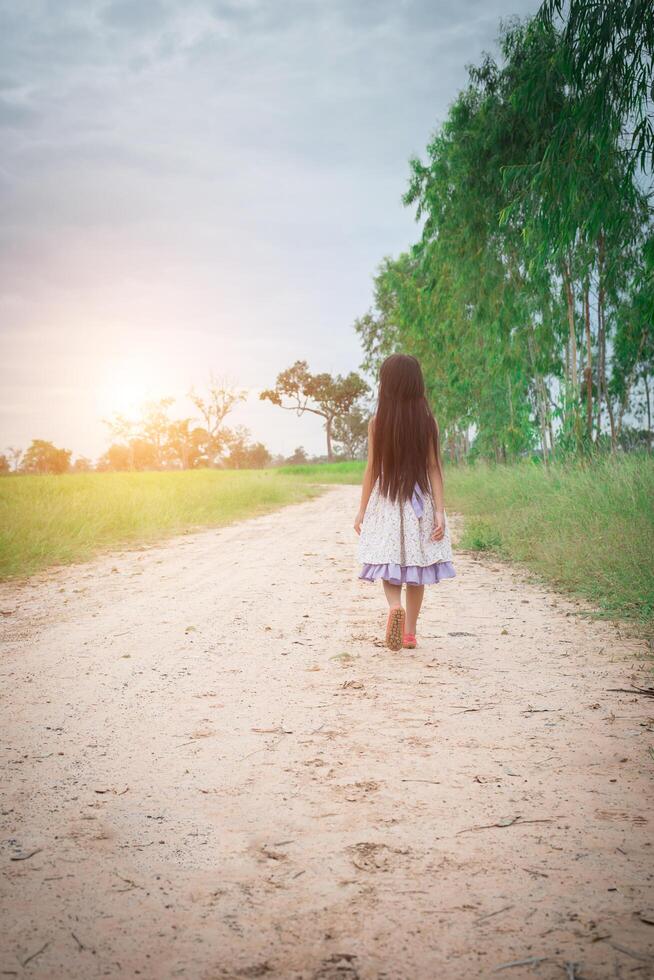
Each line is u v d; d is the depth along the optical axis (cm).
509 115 1407
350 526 1438
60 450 10556
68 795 257
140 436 9862
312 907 186
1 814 243
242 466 11144
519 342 1627
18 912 185
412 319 2448
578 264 1343
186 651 474
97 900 190
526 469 1481
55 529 1127
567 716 331
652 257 1039
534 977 157
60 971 161
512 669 414
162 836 226
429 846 216
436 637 501
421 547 448
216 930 177
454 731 316
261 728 326
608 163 958
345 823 233
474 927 176
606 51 782
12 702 370
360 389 8431
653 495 816
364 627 536
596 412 1518
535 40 1252
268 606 627
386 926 177
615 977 156
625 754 284
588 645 465
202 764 285
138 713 350
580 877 197
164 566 905
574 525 852
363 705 355
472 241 1650
